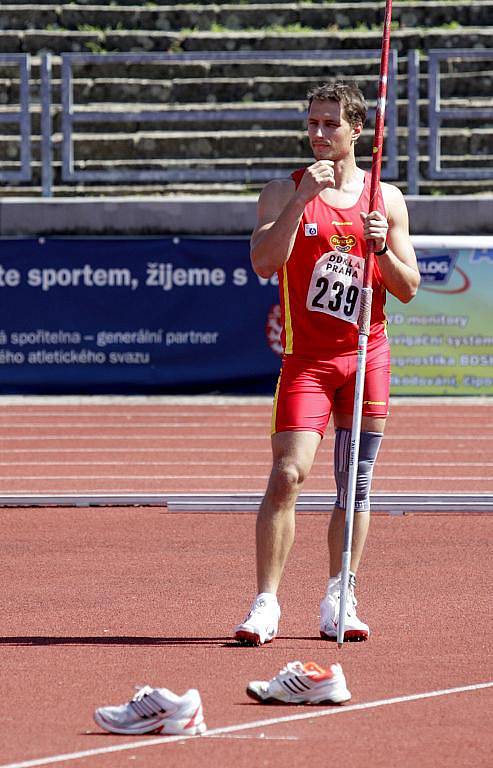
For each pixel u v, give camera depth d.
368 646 16.41
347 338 16.53
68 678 14.84
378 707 13.64
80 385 49.00
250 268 48.62
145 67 62.81
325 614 16.84
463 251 46.72
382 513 26.98
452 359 47.00
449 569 21.50
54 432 41.38
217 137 60.44
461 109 57.47
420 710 13.52
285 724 13.02
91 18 65.56
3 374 48.91
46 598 19.34
